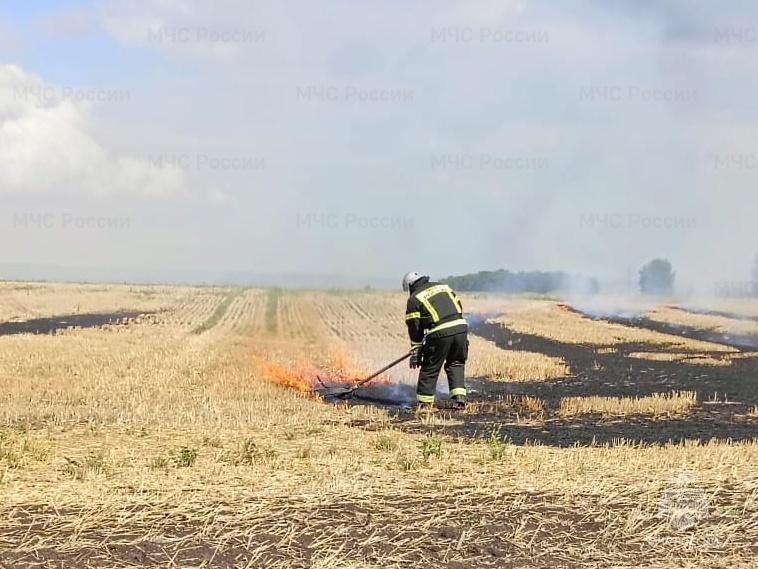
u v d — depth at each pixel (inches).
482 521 310.0
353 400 627.5
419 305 596.1
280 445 433.4
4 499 318.3
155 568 261.0
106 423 489.4
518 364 856.3
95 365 776.3
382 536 291.9
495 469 384.2
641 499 340.8
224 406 560.7
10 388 624.1
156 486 339.9
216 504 318.0
